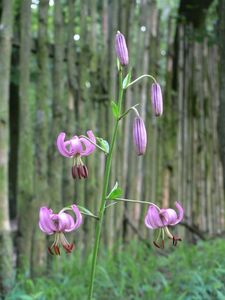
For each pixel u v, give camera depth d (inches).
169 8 98.4
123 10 53.6
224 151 50.1
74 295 36.4
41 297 34.8
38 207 45.2
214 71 69.2
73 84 48.6
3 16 42.6
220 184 70.1
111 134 51.9
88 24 50.9
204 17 65.3
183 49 64.7
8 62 42.5
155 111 26.2
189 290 36.9
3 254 40.7
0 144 41.8
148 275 41.2
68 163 48.1
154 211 24.7
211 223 68.2
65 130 47.9
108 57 52.2
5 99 42.2
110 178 51.9
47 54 46.3
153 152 58.1
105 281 39.4
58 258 45.2
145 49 56.1
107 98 51.8
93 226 49.9
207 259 45.7
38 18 46.1
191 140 65.5
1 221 41.3
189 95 65.4
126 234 54.6
